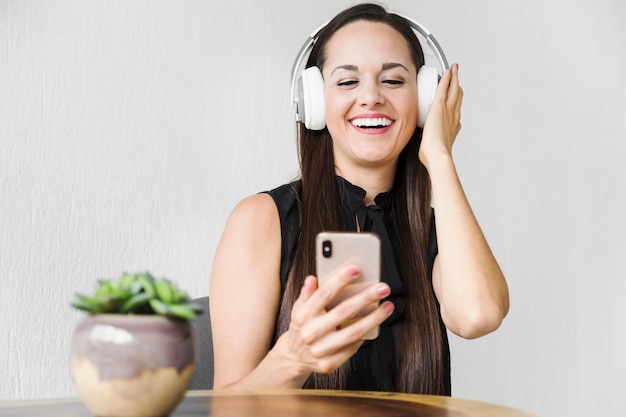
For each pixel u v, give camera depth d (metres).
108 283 1.03
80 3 2.84
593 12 3.61
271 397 1.28
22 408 1.15
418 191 2.01
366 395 1.32
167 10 2.96
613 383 3.62
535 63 3.52
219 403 1.20
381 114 1.91
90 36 2.85
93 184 2.84
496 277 1.75
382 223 1.96
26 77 2.76
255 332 1.86
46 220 2.78
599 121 3.61
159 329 0.99
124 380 0.98
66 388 2.78
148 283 1.02
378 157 1.92
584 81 3.60
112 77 2.88
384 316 1.33
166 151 2.95
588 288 3.60
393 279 1.91
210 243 3.00
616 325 3.64
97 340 0.98
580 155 3.59
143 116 2.92
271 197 1.98
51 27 2.80
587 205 3.60
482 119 3.43
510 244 3.47
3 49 2.74
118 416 1.00
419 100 1.99
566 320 3.55
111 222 2.86
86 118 2.84
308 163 2.02
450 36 3.38
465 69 3.40
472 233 1.78
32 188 2.76
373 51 1.93
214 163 3.02
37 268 2.76
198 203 2.99
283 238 1.94
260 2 3.10
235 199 3.04
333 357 1.37
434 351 1.88
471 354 3.42
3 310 2.71
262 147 3.08
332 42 1.97
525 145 3.50
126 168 2.89
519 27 3.49
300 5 3.16
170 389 1.00
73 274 2.80
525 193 3.49
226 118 3.04
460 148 3.40
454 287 1.74
